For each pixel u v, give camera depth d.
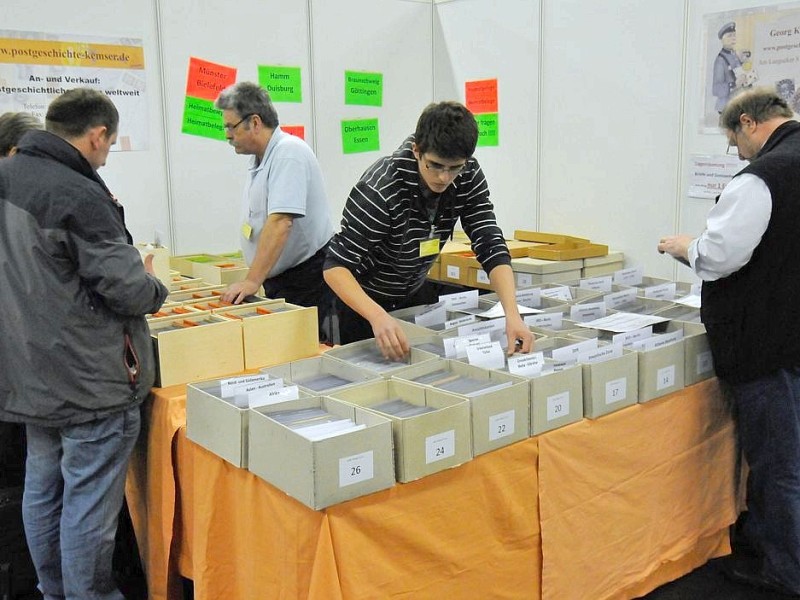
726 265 1.92
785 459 2.06
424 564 1.52
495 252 2.09
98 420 1.79
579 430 1.78
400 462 1.44
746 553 2.41
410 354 1.94
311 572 1.39
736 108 2.05
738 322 2.00
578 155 3.34
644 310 2.47
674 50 2.90
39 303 1.68
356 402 1.67
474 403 1.55
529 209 3.62
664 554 2.08
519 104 3.58
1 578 2.19
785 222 1.89
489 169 3.81
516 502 1.67
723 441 2.21
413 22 3.86
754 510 2.19
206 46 3.14
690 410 2.07
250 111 2.49
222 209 3.29
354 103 3.68
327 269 1.96
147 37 2.97
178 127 3.11
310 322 2.16
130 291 1.72
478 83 3.77
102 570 1.89
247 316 2.12
